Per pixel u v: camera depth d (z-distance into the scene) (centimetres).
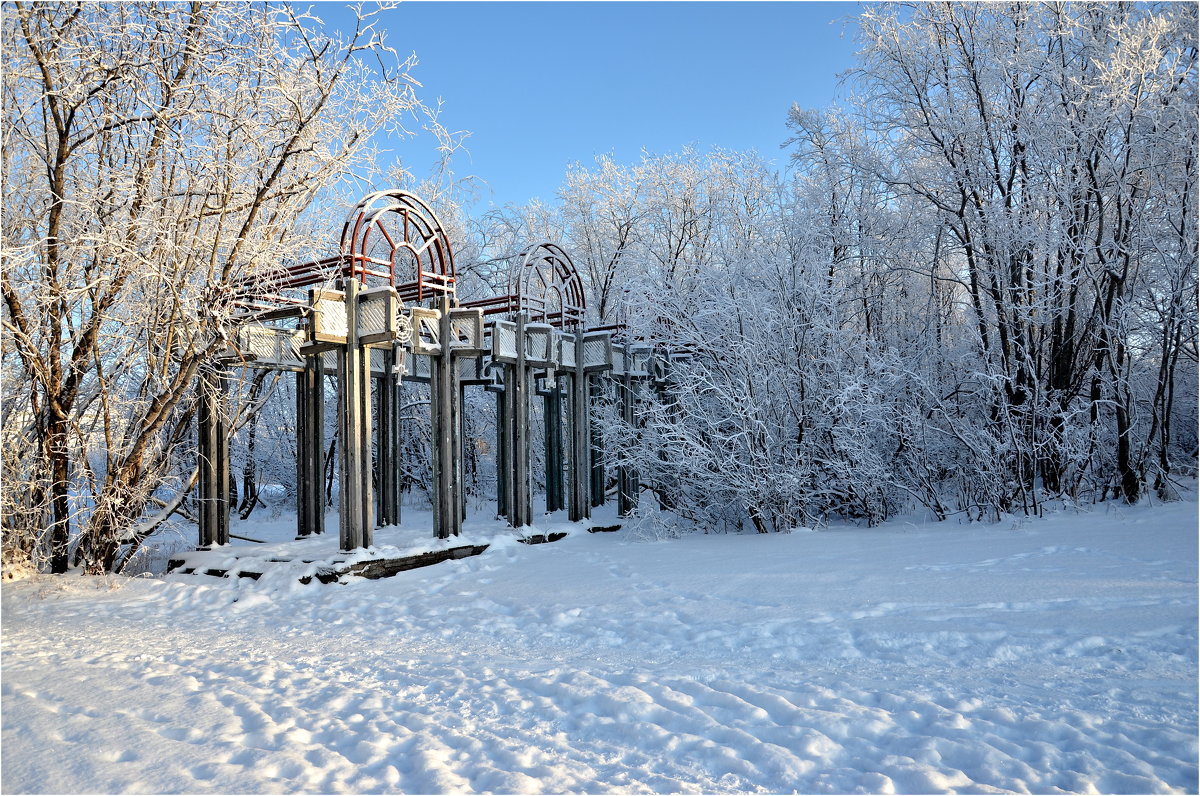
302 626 695
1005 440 1166
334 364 1231
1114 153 1259
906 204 1504
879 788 317
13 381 947
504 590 809
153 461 1093
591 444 1502
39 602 824
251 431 1870
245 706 441
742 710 410
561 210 2453
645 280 1385
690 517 1264
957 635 528
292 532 1530
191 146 888
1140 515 1037
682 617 639
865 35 1441
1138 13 1295
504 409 1394
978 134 1314
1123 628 517
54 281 915
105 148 955
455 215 2291
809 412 1187
